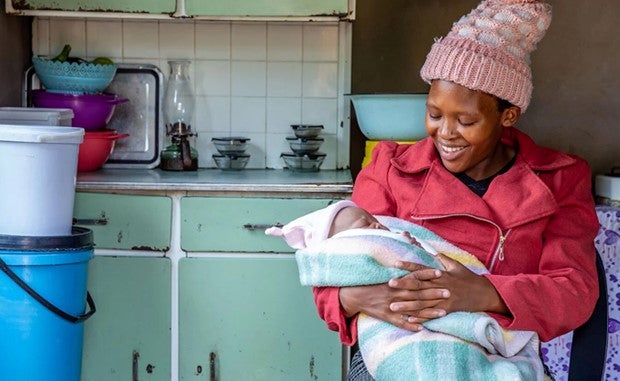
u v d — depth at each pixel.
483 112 1.61
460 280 1.54
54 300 2.28
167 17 2.76
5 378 2.29
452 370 1.44
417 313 1.51
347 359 2.65
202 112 3.08
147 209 2.56
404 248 1.56
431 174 1.74
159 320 2.61
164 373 2.63
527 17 1.64
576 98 3.04
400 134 2.67
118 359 2.62
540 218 1.67
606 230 2.65
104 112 2.86
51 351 2.29
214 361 2.62
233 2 2.73
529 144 1.77
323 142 3.06
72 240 2.29
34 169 2.22
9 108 2.61
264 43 3.04
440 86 1.62
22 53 2.99
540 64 3.03
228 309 2.61
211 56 3.05
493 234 1.68
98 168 2.96
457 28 1.67
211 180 2.64
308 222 1.68
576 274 1.62
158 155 3.09
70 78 2.81
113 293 2.60
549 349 2.70
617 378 2.64
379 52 3.04
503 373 1.43
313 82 3.06
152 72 3.07
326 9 2.73
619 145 3.05
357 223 1.64
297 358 2.63
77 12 2.75
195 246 2.58
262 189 2.55
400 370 1.46
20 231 2.25
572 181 1.74
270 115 3.08
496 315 1.56
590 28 3.01
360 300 1.55
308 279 1.60
